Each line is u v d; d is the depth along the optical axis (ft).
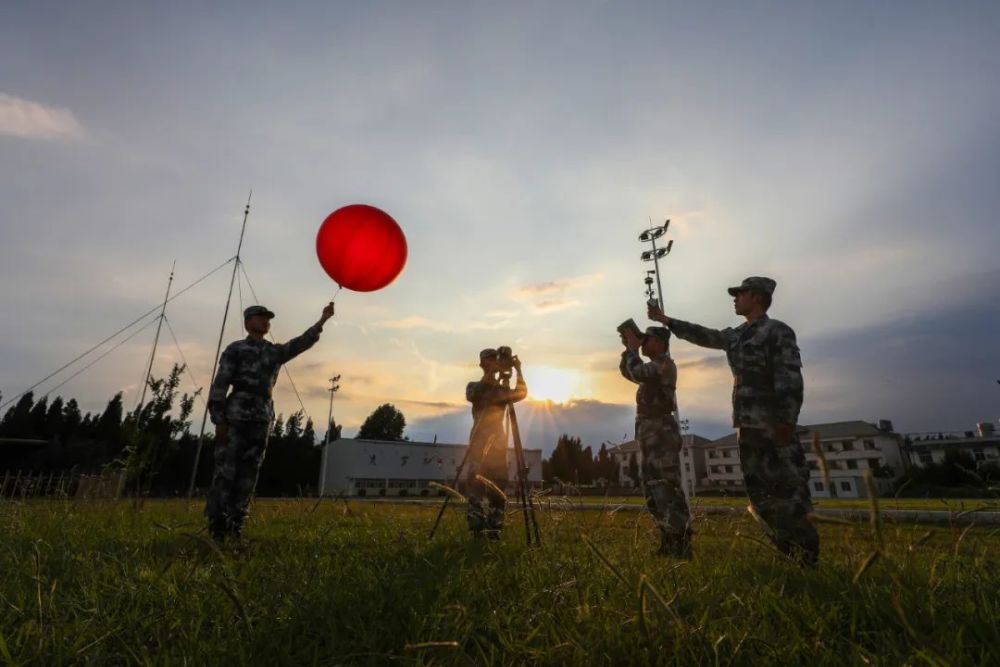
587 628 4.87
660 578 6.51
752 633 4.72
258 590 5.90
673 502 11.96
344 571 7.11
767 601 5.67
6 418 200.23
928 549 6.29
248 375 14.19
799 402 9.90
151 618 4.94
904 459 183.52
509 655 4.57
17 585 5.91
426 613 5.36
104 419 191.93
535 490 11.69
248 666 4.09
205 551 8.26
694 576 7.00
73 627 4.75
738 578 6.91
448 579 6.69
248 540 12.25
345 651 4.44
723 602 5.65
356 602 5.63
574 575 6.42
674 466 12.61
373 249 16.20
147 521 14.14
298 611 5.14
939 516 6.98
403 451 183.11
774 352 10.54
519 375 15.10
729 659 4.14
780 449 9.78
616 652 4.43
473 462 14.51
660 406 13.42
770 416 10.20
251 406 13.98
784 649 4.42
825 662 4.25
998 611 4.94
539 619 5.21
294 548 10.32
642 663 4.20
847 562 6.87
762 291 11.51
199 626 4.65
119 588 5.78
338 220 16.39
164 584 5.96
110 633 4.45
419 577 6.84
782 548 8.97
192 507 20.93
